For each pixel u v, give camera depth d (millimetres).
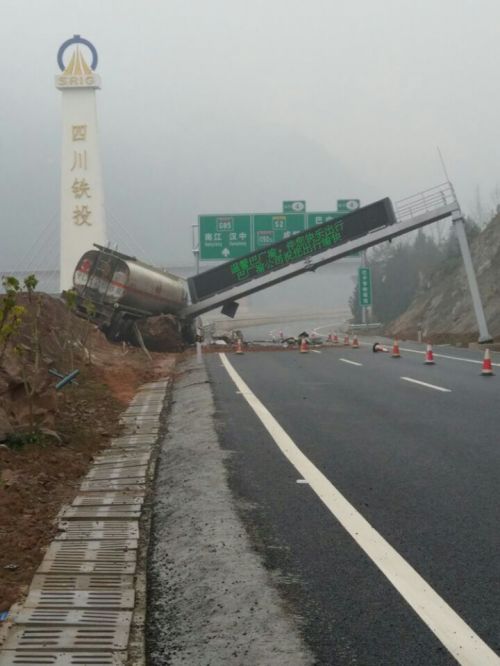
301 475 8578
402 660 4094
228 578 5391
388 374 21188
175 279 40375
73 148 53406
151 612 4945
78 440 11578
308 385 18516
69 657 4406
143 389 19781
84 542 6703
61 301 31875
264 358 29828
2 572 5949
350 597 4984
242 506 7312
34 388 11164
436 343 45250
